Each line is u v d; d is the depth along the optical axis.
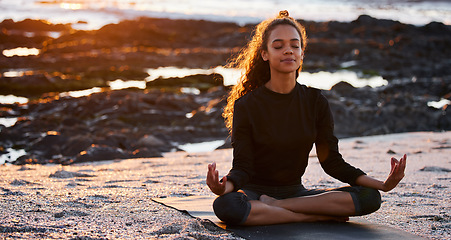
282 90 3.47
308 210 3.36
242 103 3.50
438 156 7.62
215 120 12.42
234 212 3.21
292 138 3.43
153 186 5.04
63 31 35.81
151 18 39.62
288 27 3.45
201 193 4.59
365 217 3.68
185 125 12.15
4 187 4.83
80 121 11.55
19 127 10.98
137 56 26.06
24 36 30.66
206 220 3.38
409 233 3.16
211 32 39.09
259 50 3.62
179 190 4.74
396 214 3.81
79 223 3.23
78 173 6.01
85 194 4.43
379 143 9.53
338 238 3.03
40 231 2.98
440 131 11.94
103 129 10.81
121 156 8.27
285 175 3.53
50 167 7.23
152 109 13.19
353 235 3.09
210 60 27.11
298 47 3.44
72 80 18.55
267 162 3.48
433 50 30.67
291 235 3.08
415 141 9.81
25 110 13.44
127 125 11.88
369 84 20.59
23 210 3.57
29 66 22.94
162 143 9.95
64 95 15.75
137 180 5.57
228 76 21.69
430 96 16.94
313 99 3.53
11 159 8.76
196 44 33.25
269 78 3.66
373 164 6.83
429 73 24.03
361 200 3.33
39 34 35.06
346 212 3.34
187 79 19.56
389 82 21.39
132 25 33.81
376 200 3.37
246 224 3.26
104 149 8.34
